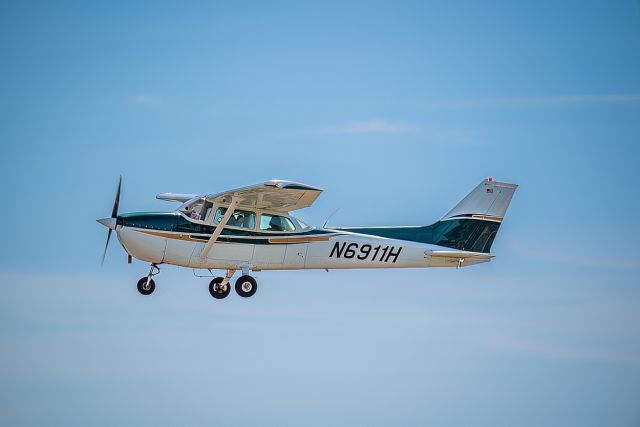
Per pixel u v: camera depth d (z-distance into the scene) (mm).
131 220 62281
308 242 65125
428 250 67750
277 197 60875
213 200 62375
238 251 63438
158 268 64688
